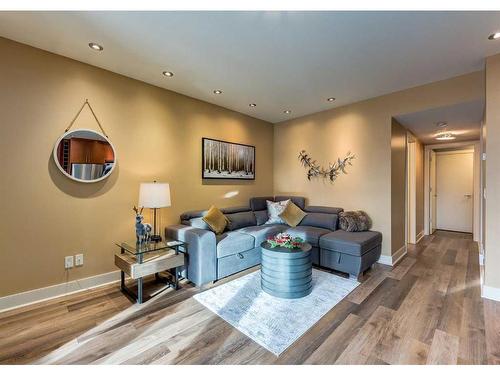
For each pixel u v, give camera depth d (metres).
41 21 1.99
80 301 2.44
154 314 2.21
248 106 4.14
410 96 3.35
